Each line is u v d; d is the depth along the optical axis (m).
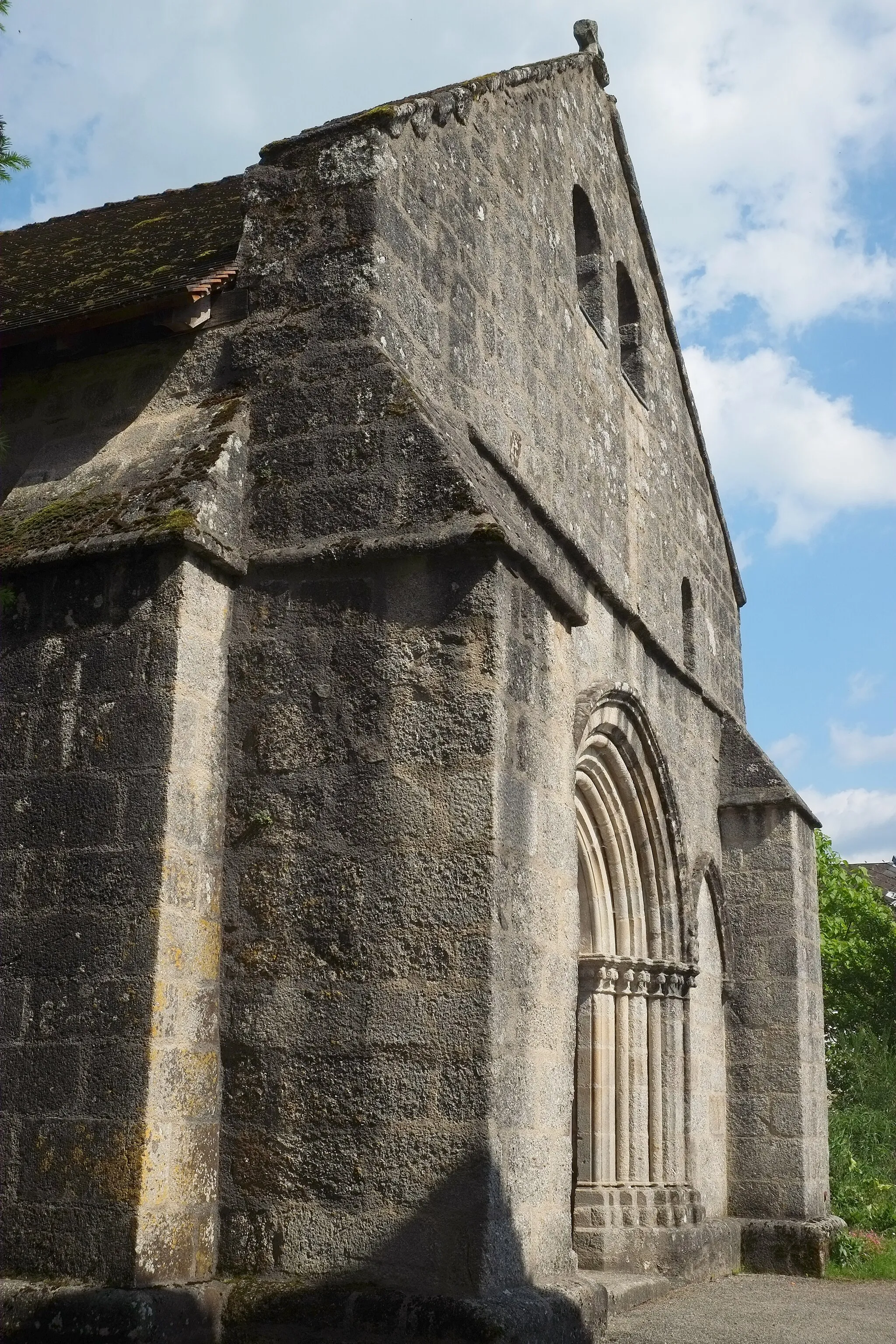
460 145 8.95
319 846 6.58
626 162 13.07
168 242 9.59
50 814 6.60
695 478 14.30
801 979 13.02
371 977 6.32
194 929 6.45
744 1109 12.77
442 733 6.52
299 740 6.77
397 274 7.74
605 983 10.96
